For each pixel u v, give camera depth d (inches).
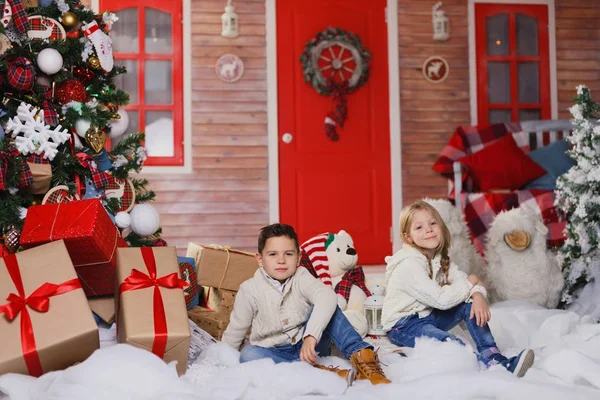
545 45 226.5
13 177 104.2
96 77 125.3
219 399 71.8
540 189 186.5
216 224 210.2
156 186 208.5
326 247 120.5
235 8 213.3
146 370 75.0
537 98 226.8
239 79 212.5
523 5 225.3
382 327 105.4
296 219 213.3
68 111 115.4
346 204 215.0
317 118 214.7
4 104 110.1
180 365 86.6
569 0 227.8
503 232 133.1
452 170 206.7
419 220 104.3
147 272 89.3
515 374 83.2
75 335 80.1
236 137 211.9
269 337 92.8
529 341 104.5
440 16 218.2
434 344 88.7
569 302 135.2
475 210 183.6
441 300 96.3
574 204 146.7
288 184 213.3
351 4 217.5
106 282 100.6
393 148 217.3
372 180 216.5
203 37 211.6
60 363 81.4
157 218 124.0
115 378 73.9
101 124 118.6
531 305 122.6
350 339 88.8
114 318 102.5
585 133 139.9
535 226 134.6
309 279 93.0
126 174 124.4
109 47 121.7
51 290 82.7
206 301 124.7
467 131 211.9
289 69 214.2
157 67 210.8
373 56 218.2
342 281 115.6
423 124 219.5
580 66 228.1
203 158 210.5
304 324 93.0
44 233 92.8
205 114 211.2
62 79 114.1
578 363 79.5
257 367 81.0
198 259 116.6
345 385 78.4
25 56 111.3
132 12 210.4
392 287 103.5
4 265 84.5
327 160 214.8
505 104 223.6
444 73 220.4
